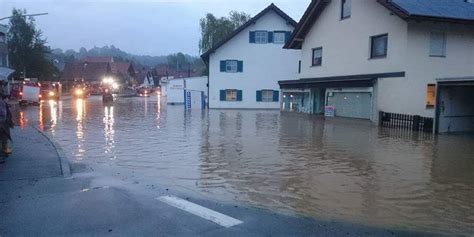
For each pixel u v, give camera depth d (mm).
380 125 22094
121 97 69875
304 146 14367
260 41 40969
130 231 5660
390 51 22500
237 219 6355
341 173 10055
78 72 99250
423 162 11555
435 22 21484
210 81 41094
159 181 8953
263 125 22125
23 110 32250
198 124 22312
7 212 6355
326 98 27016
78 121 23188
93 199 7105
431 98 22484
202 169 10352
